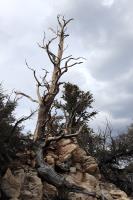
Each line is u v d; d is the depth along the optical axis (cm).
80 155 2055
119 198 1888
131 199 2016
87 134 2619
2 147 1466
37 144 1830
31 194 1452
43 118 2109
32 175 1557
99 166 2442
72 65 2292
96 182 1898
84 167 2019
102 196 1773
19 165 1554
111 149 2578
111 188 2016
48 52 2322
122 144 2591
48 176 1650
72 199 1634
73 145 2050
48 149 1994
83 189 1725
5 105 1584
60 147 2053
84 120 2580
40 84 2175
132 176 2477
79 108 2564
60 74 2255
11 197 1359
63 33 2448
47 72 2186
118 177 2445
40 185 1509
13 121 1617
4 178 1378
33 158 1744
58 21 2489
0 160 1427
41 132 2067
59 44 2402
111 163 2538
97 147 2589
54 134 2148
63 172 1881
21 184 1448
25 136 1762
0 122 1493
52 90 2198
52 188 1617
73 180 1806
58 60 2309
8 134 1526
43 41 2344
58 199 1597
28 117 1611
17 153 1661
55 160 1923
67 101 2584
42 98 2125
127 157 2556
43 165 1684
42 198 1531
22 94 2184
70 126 2431
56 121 2442
